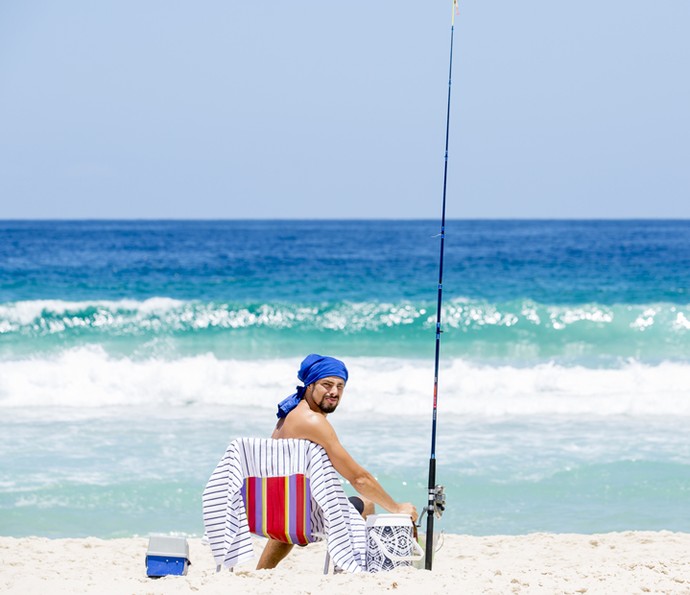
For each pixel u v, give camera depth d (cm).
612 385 3225
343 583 1058
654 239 17775
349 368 3550
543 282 7338
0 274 7781
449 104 1262
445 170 1233
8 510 1844
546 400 2906
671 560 1357
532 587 1077
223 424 2648
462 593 1025
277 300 6066
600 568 1270
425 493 1964
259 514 1164
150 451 2316
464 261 10275
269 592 1040
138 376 3206
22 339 4131
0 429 2581
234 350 4050
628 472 2116
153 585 1097
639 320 4372
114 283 7038
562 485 2022
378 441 2414
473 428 2588
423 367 3553
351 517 1185
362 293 6506
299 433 1163
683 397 2928
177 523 1781
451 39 1260
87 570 1341
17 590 1101
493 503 1906
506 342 4219
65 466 2162
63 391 3047
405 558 1130
